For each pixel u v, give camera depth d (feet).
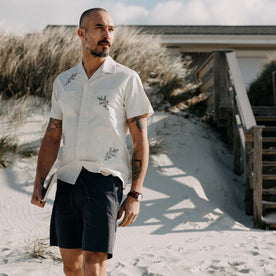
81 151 6.54
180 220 16.65
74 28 28.19
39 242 11.94
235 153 24.38
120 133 6.66
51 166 7.27
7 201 15.80
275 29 49.26
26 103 22.49
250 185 19.97
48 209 15.61
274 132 27.30
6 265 10.34
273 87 30.78
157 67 27.86
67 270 6.97
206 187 20.75
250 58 46.47
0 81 23.04
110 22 6.67
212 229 16.15
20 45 25.64
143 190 18.72
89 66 6.79
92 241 6.12
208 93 28.58
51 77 23.40
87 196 6.29
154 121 24.93
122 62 25.86
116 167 6.57
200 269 10.78
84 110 6.61
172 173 20.72
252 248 13.10
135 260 11.44
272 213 19.65
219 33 44.09
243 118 20.56
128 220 6.27
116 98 6.56
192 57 45.29
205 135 26.00
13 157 18.53
